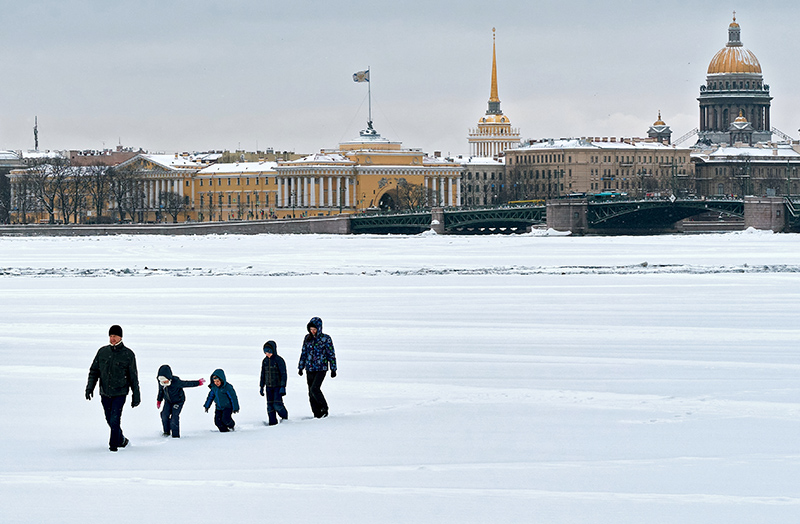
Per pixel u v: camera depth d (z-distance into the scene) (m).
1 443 67.00
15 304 166.25
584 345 112.12
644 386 85.94
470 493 56.38
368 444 66.19
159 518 52.69
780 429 69.69
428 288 193.88
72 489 56.91
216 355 105.88
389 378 91.19
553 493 56.38
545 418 73.50
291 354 107.06
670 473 59.81
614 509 53.97
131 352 64.50
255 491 56.62
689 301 164.12
